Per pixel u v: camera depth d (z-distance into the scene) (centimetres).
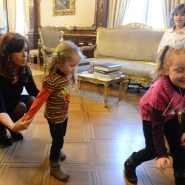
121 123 220
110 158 158
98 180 134
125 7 436
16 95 169
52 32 464
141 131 204
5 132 169
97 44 424
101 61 374
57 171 133
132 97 314
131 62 367
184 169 122
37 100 118
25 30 659
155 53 353
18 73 159
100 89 351
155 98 104
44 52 443
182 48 99
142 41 370
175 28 266
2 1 630
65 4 533
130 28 390
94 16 491
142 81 312
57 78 118
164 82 104
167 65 102
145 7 426
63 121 129
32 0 588
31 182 129
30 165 146
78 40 519
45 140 180
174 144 120
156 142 102
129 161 136
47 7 576
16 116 166
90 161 153
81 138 186
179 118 130
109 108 264
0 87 151
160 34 354
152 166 151
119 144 178
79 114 241
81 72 314
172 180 137
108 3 463
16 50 140
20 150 163
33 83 176
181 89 106
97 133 196
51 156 132
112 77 270
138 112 254
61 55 115
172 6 384
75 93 324
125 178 137
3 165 144
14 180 131
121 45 392
